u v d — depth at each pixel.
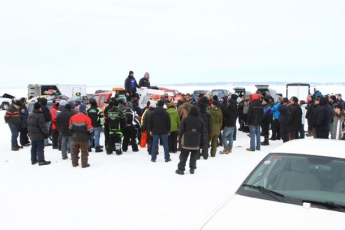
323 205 3.28
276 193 3.51
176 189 6.75
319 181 3.65
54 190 6.75
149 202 5.96
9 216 5.38
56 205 5.87
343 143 4.46
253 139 11.05
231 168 8.57
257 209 3.24
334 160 3.86
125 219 5.19
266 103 12.20
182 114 10.84
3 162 9.42
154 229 4.79
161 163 9.26
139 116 12.44
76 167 8.78
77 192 6.61
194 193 6.47
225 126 10.48
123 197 6.27
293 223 2.97
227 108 10.43
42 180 7.52
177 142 11.90
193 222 5.03
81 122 8.64
